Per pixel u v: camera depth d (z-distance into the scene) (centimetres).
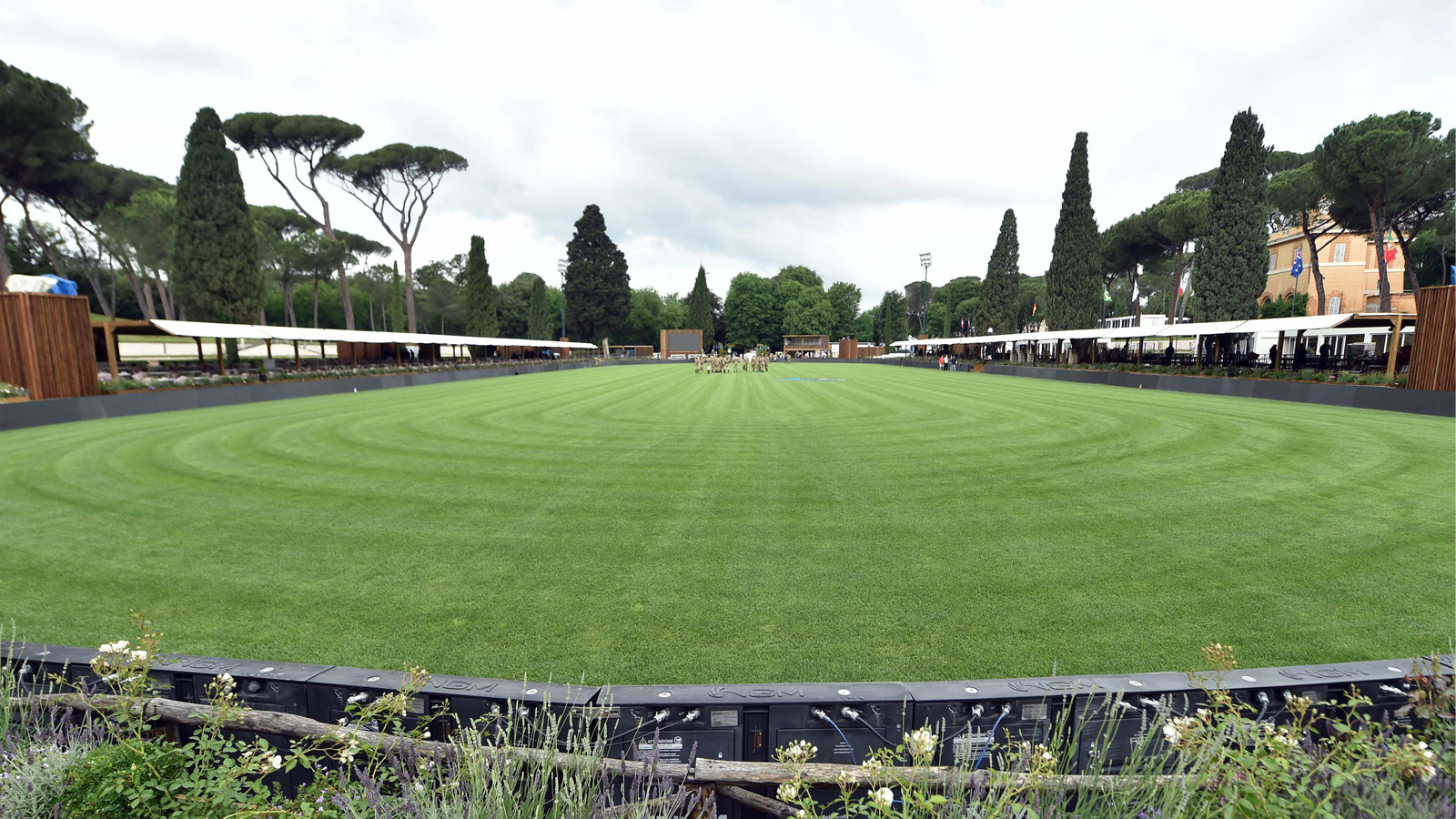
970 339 4106
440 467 831
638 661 336
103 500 669
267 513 618
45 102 2466
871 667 327
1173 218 3588
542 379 3030
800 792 180
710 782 178
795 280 9500
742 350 8656
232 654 344
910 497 666
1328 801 145
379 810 156
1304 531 537
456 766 170
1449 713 185
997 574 451
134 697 195
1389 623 369
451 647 352
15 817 156
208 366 2522
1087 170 3397
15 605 406
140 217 3167
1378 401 1423
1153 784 160
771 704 205
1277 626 367
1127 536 531
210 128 2673
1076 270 3444
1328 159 2477
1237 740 168
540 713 204
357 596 422
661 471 798
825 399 1773
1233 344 2755
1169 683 216
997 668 324
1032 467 804
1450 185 2336
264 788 165
